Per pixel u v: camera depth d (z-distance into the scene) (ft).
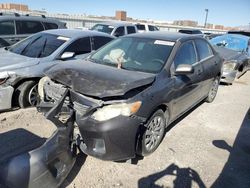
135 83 10.56
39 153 9.29
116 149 10.36
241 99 23.47
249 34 39.09
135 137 10.76
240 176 11.59
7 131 13.87
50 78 11.67
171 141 14.10
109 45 15.52
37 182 8.96
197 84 15.93
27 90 16.42
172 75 13.03
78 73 11.37
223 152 13.52
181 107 14.70
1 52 19.01
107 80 10.64
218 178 11.30
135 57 13.71
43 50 18.67
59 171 9.64
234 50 31.12
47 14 72.79
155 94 11.48
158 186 10.43
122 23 44.34
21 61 16.80
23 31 27.99
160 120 12.58
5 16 26.89
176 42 14.48
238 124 17.40
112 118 10.07
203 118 17.88
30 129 14.26
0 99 15.43
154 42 14.57
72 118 10.47
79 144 10.97
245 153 13.64
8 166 9.11
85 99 10.28
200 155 13.00
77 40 19.85
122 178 10.73
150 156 12.43
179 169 11.66
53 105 10.65
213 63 18.66
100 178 10.62
